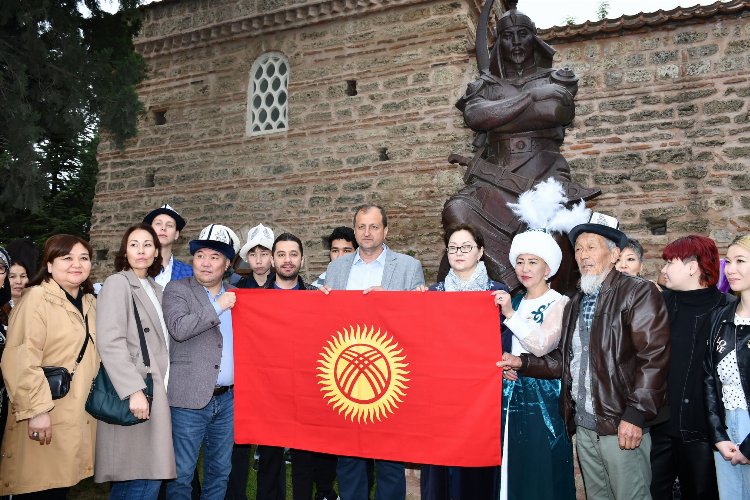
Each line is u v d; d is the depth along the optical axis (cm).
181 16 1204
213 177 1159
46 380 312
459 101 649
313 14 1080
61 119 951
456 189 958
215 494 376
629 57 874
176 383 352
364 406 347
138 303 343
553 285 511
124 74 977
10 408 328
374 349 348
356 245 525
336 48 1073
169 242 442
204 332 363
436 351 336
